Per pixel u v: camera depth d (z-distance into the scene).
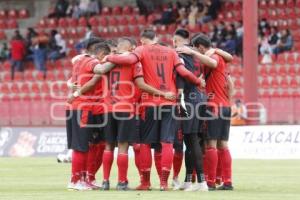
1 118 67.19
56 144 56.28
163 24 77.88
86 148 27.86
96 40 28.44
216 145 27.88
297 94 66.00
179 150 28.31
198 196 24.36
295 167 41.50
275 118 62.00
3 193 26.11
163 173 26.95
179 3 78.75
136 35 79.00
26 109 66.81
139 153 27.66
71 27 81.25
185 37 27.59
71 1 83.69
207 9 77.06
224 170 27.84
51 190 27.66
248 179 33.38
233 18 76.75
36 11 85.12
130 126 26.91
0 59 79.38
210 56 27.45
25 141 57.31
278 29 74.75
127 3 84.12
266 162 46.22
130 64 26.67
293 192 26.59
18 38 77.69
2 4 86.31
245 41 56.00
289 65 70.25
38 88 74.25
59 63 77.19
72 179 28.02
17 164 45.22
